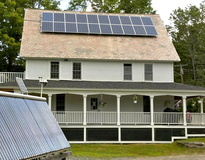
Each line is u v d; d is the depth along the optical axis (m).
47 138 8.52
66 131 22.27
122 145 22.06
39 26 27.69
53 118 10.16
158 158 16.98
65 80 24.58
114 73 25.28
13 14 31.45
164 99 26.00
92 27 28.08
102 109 25.06
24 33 26.34
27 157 6.81
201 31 44.28
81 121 23.14
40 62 24.50
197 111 38.94
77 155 17.28
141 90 22.94
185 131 23.36
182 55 45.69
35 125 8.29
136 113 23.64
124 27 28.66
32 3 38.50
